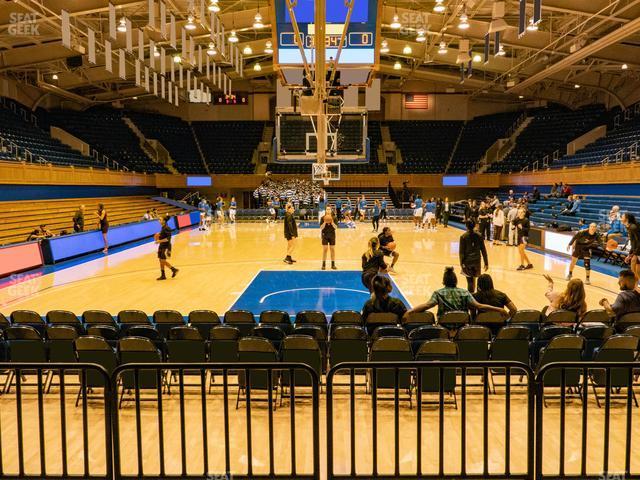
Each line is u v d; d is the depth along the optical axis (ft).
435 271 44.75
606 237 48.32
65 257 52.03
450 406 17.24
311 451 14.12
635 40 72.95
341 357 18.60
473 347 18.31
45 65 82.53
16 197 67.72
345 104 59.82
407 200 114.93
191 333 18.95
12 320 22.93
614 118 97.25
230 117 130.31
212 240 70.44
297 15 33.86
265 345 16.92
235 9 80.48
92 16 65.62
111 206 89.15
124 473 13.07
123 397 18.13
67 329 19.62
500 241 68.54
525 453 13.94
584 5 55.93
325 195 107.34
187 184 115.24
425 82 129.29
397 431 11.53
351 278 41.91
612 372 16.89
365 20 33.71
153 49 58.29
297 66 34.32
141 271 45.83
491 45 85.30
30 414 16.81
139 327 19.93
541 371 11.38
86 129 106.93
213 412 16.85
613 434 15.06
